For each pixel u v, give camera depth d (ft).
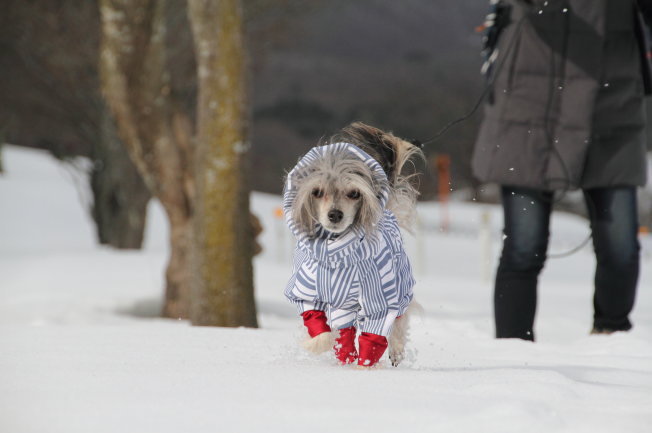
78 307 43.06
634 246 26.45
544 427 12.25
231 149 32.45
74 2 72.95
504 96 26.40
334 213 18.15
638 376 18.29
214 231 32.42
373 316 19.24
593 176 26.05
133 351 20.11
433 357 22.17
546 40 25.95
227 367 17.29
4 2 71.20
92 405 13.32
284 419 12.53
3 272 59.88
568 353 23.16
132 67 39.06
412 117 204.54
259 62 86.74
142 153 40.98
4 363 17.90
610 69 25.98
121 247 80.74
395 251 19.58
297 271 19.47
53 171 146.30
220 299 32.35
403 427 12.16
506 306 26.55
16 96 79.77
